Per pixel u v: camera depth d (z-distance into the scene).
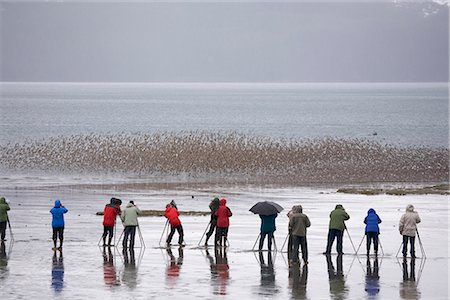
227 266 46.56
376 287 40.91
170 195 86.69
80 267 45.91
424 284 41.66
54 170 112.75
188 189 93.44
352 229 62.38
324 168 113.44
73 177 106.31
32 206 75.44
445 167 116.56
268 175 108.69
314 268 46.12
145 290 39.84
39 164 116.81
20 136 180.25
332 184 100.88
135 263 47.34
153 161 114.19
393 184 102.19
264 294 39.06
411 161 119.88
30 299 37.66
